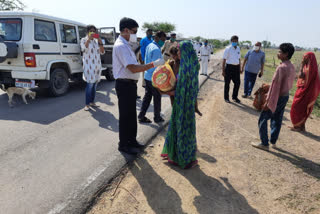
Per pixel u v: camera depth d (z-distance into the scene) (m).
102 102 6.12
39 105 5.67
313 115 5.89
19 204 2.35
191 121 2.93
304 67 4.40
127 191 2.63
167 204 2.44
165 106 6.01
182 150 2.98
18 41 5.46
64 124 4.51
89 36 5.05
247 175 3.02
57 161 3.19
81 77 7.55
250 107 6.21
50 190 2.59
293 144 4.04
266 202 2.54
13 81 5.96
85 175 2.89
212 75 11.70
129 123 3.38
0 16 5.56
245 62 7.05
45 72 5.86
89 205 2.40
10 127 4.25
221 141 4.03
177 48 3.03
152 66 2.86
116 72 3.11
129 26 2.92
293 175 3.06
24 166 3.03
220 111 5.71
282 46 3.30
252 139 4.16
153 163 3.24
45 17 5.80
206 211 2.37
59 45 6.31
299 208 2.46
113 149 3.59
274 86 3.33
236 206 2.46
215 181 2.87
